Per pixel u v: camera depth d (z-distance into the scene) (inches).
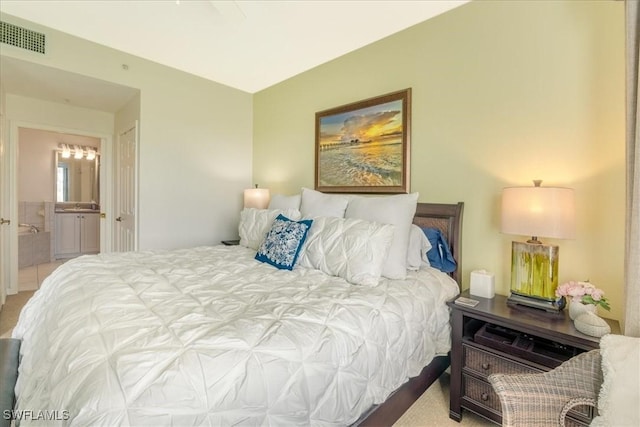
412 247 79.9
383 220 77.9
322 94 126.8
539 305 63.1
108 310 45.4
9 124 136.4
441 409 69.4
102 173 164.7
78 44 110.7
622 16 62.5
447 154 89.7
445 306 71.3
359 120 111.2
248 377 34.3
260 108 158.1
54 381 33.7
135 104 131.3
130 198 137.8
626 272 46.6
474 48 84.2
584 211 66.9
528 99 75.0
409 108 97.6
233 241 146.3
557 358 55.2
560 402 40.4
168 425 28.6
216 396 31.7
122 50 119.4
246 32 104.7
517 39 76.6
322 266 74.7
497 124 80.1
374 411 50.3
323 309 50.0
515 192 64.1
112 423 26.9
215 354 35.1
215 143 148.9
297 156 138.6
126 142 144.5
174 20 99.4
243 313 47.5
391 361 53.6
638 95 44.6
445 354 70.6
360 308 53.0
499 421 60.0
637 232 44.3
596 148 65.6
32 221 214.5
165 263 79.9
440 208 89.0
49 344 41.4
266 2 87.8
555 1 71.0
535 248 64.4
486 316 61.5
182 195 138.6
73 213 231.8
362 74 112.0
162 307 47.7
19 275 175.6
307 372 39.2
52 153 229.0
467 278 85.2
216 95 148.5
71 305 48.9
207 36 108.3
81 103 146.8
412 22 96.2
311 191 104.3
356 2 87.4
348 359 45.0
